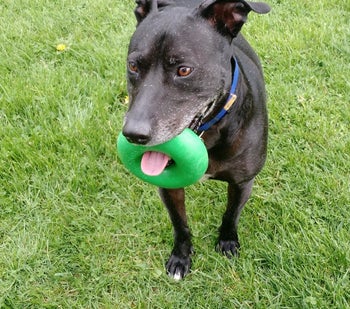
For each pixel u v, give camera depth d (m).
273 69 0.90
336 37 0.95
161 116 0.48
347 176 0.73
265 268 0.64
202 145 0.51
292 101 0.84
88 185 0.73
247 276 0.62
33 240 0.67
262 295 0.61
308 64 0.91
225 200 0.72
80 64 0.91
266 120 0.59
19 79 0.87
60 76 0.88
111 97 0.85
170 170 0.53
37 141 0.77
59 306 0.62
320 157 0.75
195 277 0.64
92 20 1.00
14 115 0.81
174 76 0.49
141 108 0.48
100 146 0.77
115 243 0.68
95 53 0.92
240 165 0.57
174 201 0.61
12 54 0.92
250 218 0.69
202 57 0.49
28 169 0.74
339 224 0.66
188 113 0.50
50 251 0.66
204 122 0.53
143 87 0.49
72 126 0.79
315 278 0.61
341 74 0.87
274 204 0.70
